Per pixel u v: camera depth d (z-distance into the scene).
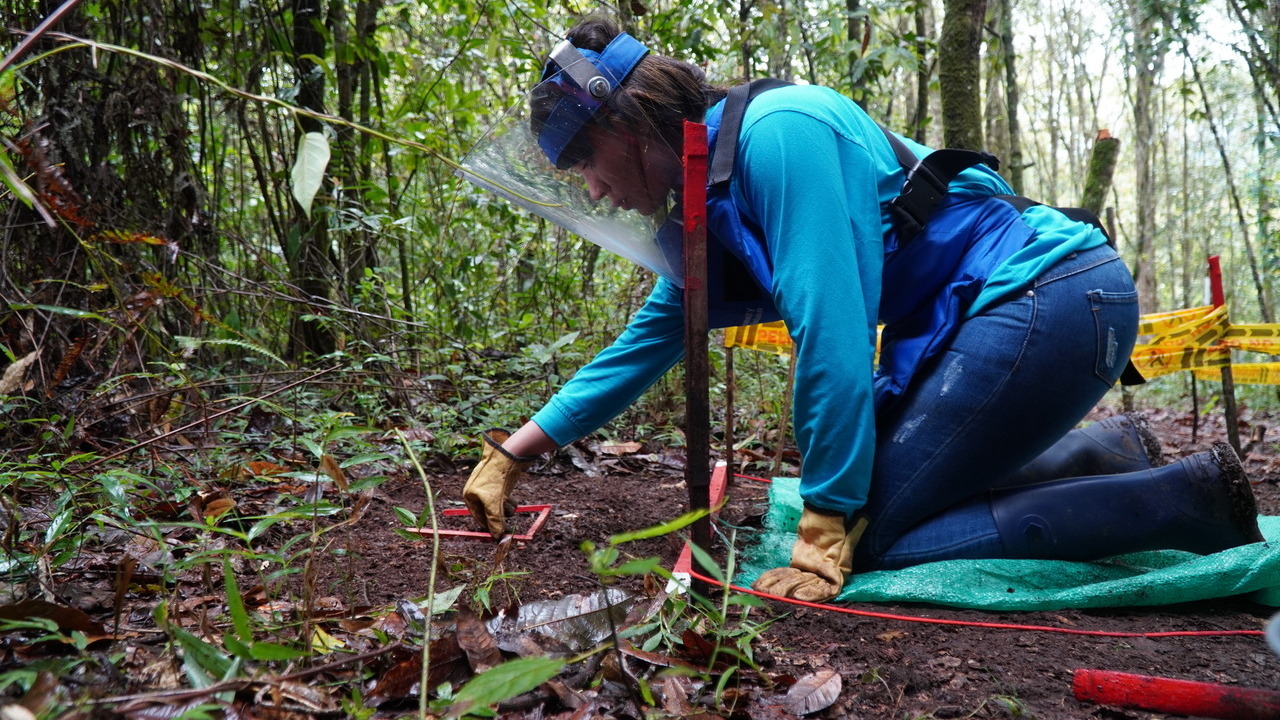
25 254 2.90
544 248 4.74
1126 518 2.03
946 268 2.17
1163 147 18.03
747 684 1.43
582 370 2.44
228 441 2.92
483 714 1.15
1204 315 3.71
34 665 1.18
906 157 2.15
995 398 2.06
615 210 2.08
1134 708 1.38
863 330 1.96
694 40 4.37
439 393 3.74
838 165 1.96
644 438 3.97
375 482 1.49
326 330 4.03
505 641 1.42
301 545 2.15
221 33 3.81
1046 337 2.04
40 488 2.22
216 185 3.83
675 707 1.28
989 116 9.67
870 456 2.00
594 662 1.41
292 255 3.73
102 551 1.92
